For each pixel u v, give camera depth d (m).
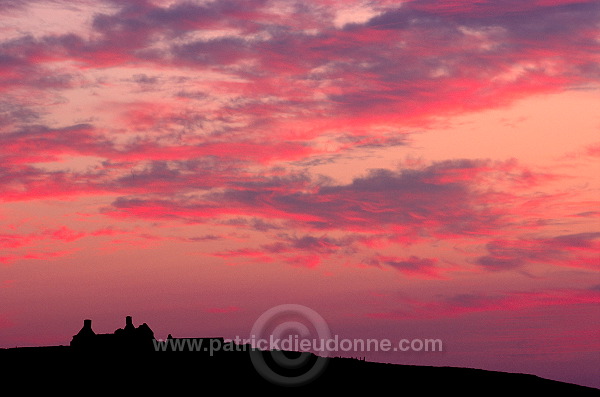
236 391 95.69
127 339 107.69
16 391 90.19
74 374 97.31
